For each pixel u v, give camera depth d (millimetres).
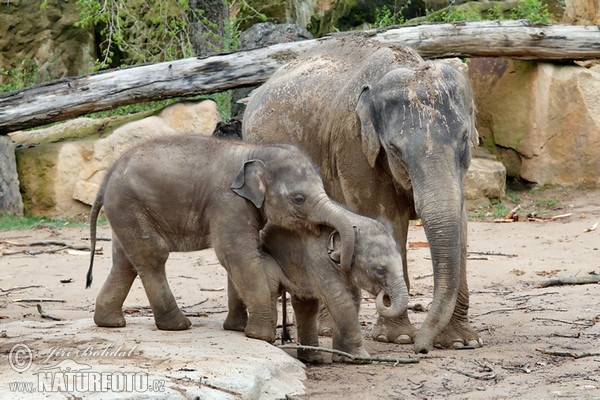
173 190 8641
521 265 14031
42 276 13891
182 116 20172
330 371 8219
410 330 9648
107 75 19469
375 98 9094
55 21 26547
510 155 20719
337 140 9859
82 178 20062
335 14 26922
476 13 24250
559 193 19844
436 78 8992
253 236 8453
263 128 11031
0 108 19156
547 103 20094
